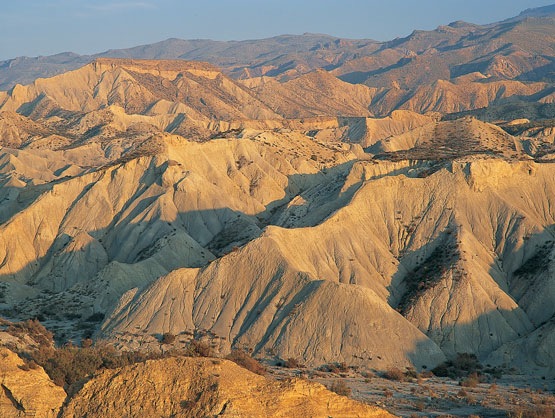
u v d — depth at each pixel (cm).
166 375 5300
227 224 17462
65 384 6544
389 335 10594
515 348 10950
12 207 19512
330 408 5247
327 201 15900
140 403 5225
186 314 11475
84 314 13550
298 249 12588
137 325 11400
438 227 13650
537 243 13250
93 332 11844
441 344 11388
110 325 11638
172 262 15500
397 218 13962
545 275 12481
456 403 8256
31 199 19688
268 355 10469
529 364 10675
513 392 9088
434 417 7444
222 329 11112
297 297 11206
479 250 13150
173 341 10906
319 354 10369
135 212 17825
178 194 17925
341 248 12988
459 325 11562
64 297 14225
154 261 15188
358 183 15750
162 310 11550
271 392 5178
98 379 5453
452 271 12362
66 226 17725
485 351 11288
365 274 12644
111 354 8138
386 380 9581
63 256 16488
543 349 10650
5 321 11550
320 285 11125
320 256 12781
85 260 16388
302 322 10738
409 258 13362
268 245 12038
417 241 13550
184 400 5159
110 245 17200
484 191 14125
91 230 17625
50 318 13400
